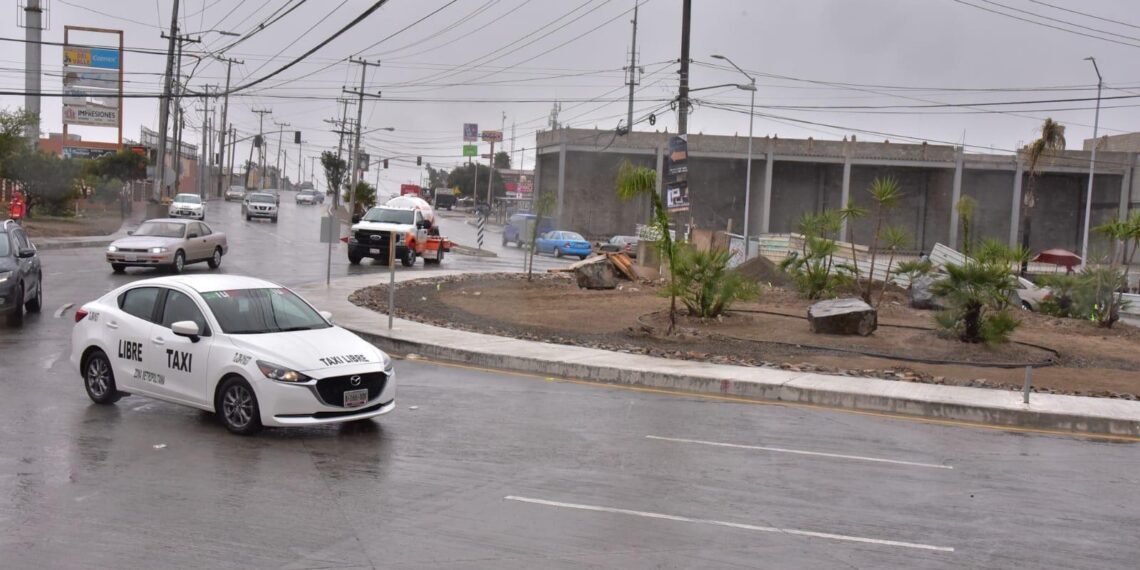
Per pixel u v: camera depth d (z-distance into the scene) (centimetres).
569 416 1166
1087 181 7356
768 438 1091
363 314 2056
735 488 862
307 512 739
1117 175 7181
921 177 7450
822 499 840
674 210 3222
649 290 2795
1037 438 1180
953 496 873
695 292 2191
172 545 654
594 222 7806
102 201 6612
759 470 934
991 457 1052
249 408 973
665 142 7562
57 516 709
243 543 663
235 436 980
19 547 641
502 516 748
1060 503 868
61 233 4331
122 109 6969
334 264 3609
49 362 1396
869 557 689
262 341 996
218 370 992
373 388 1009
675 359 1611
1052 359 1814
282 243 4647
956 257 3353
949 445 1106
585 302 2489
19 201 3925
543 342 1744
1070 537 762
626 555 668
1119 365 1812
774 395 1369
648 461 950
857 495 860
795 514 789
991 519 802
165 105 5781
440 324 1955
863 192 7519
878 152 7181
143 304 1091
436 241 4006
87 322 1127
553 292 2712
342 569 619
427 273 3303
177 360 1032
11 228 1853
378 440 991
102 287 2414
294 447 945
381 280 2908
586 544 688
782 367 1564
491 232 8300
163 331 1055
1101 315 2467
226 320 1032
